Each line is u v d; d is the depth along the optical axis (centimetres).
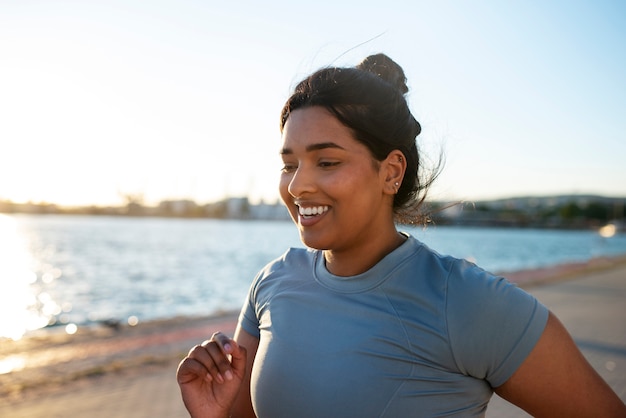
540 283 1786
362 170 137
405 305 135
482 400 137
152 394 629
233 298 2173
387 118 139
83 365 776
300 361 140
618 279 1927
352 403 132
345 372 134
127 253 5178
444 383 131
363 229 141
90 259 4384
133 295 2242
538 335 128
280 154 145
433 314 131
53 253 5056
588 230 19588
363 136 136
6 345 923
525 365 128
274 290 160
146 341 950
